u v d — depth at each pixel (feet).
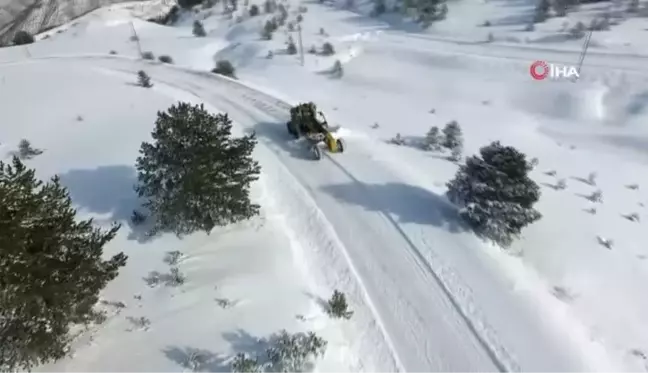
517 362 39.22
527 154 82.02
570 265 51.52
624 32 139.85
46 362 36.17
